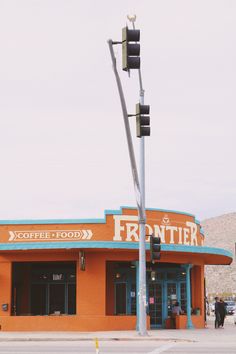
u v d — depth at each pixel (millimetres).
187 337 27547
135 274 36031
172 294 36594
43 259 33500
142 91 26766
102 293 32844
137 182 25031
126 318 32812
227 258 39500
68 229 33469
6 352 20250
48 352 20188
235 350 20969
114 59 17688
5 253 33500
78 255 33344
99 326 32281
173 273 36844
